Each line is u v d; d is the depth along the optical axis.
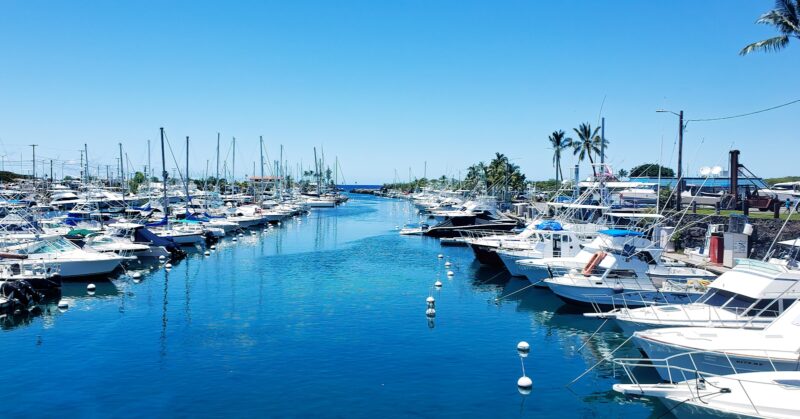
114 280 45.72
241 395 22.12
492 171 137.25
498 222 76.94
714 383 19.00
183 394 22.20
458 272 50.91
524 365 25.67
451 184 187.50
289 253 63.72
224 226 83.00
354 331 31.02
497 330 31.39
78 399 21.73
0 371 24.69
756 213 51.66
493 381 23.72
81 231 57.69
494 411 20.83
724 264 43.00
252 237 81.38
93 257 45.06
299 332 30.78
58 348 27.95
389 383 23.42
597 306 34.09
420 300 38.97
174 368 25.09
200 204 106.81
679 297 33.34
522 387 22.91
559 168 113.31
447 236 80.94
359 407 21.09
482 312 35.50
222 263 55.94
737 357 20.59
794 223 41.91
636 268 34.84
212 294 40.66
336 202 176.50
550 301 38.56
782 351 20.64
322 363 25.78
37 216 63.81
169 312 35.22
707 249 47.16
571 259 39.81
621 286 33.72
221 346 28.28
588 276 35.31
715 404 18.22
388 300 38.94
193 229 70.56
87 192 95.88
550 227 47.06
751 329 24.33
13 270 38.50
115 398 21.81
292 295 40.41
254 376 24.14
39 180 109.62
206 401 21.56
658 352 22.64
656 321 26.62
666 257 45.97
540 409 21.02
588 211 47.91
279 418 20.12
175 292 41.34
